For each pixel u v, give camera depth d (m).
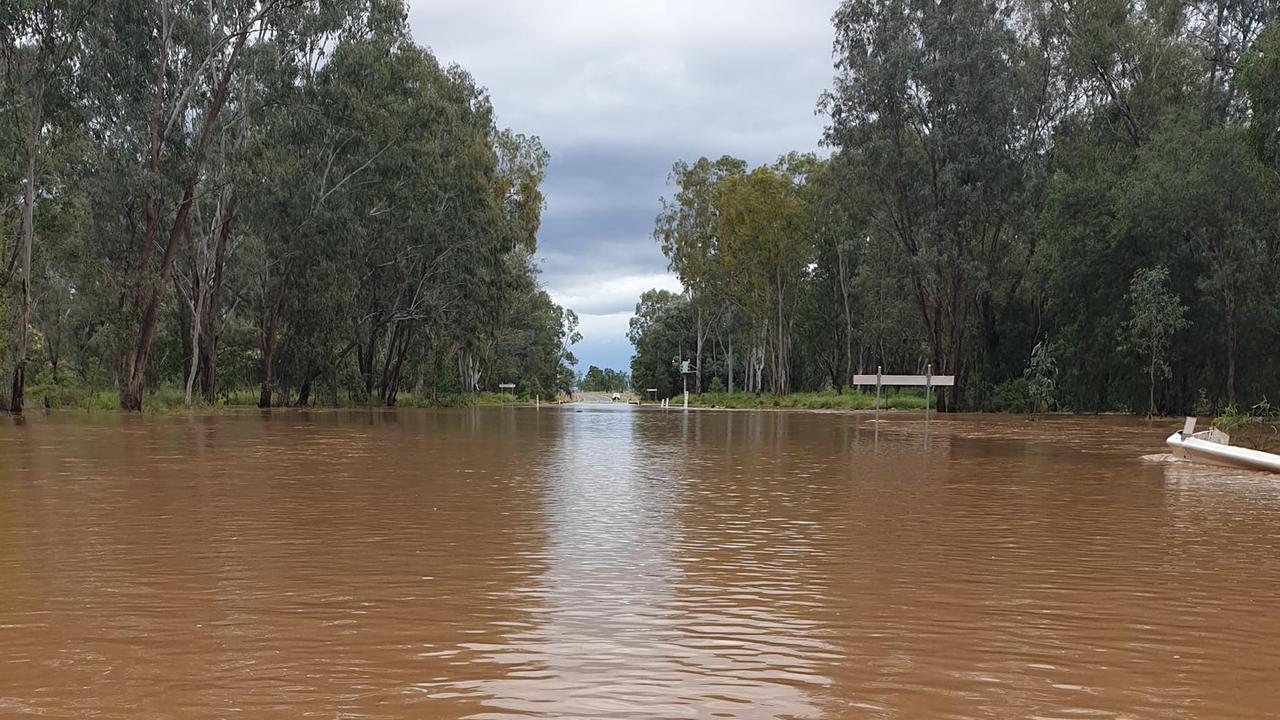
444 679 4.22
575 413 55.00
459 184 54.75
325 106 46.34
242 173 43.84
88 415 37.25
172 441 21.33
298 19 43.41
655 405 88.38
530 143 73.38
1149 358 44.47
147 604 5.64
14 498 10.77
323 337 50.59
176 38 41.88
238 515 9.47
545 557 7.29
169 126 41.75
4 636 4.91
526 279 72.38
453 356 79.81
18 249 42.53
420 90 50.81
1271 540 8.34
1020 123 48.62
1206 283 42.19
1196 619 5.46
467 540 8.08
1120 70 49.00
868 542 8.13
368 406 56.69
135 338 41.44
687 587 6.26
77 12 37.78
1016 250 51.91
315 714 3.75
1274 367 44.72
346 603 5.70
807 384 101.19
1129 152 48.44
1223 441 18.20
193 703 3.88
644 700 3.95
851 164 49.47
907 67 46.12
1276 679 4.32
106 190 40.84
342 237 47.53
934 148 46.88
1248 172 39.44
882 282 65.38
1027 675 4.35
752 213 73.62
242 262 55.44
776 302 80.56
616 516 9.66
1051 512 10.19
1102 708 3.90
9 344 40.03
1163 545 8.07
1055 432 28.88
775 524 9.18
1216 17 46.25
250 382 62.66
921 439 25.14
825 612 5.56
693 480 13.64
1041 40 50.09
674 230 83.62
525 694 4.02
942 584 6.40
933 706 3.90
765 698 3.98
